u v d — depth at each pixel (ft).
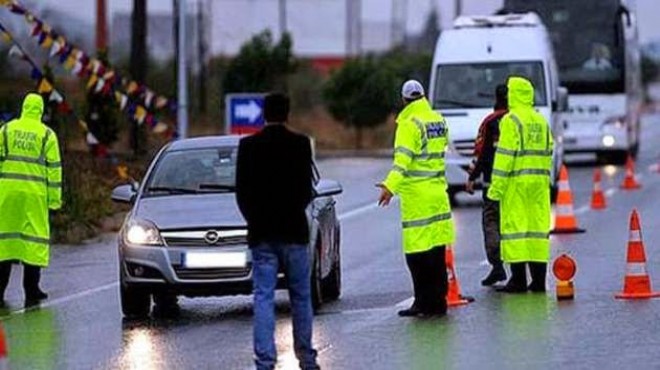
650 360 85.71
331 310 108.78
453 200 207.41
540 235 113.29
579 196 211.61
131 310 108.17
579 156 322.55
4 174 118.01
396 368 85.35
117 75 214.90
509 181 113.09
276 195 81.35
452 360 87.35
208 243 104.42
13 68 298.97
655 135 455.63
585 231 161.38
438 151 103.40
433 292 104.37
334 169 288.51
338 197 223.10
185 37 231.71
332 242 113.29
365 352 90.84
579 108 275.18
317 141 378.73
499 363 85.97
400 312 104.99
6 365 89.10
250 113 223.92
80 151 226.38
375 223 181.06
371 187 242.37
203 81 344.08
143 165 226.58
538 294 113.39
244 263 103.91
